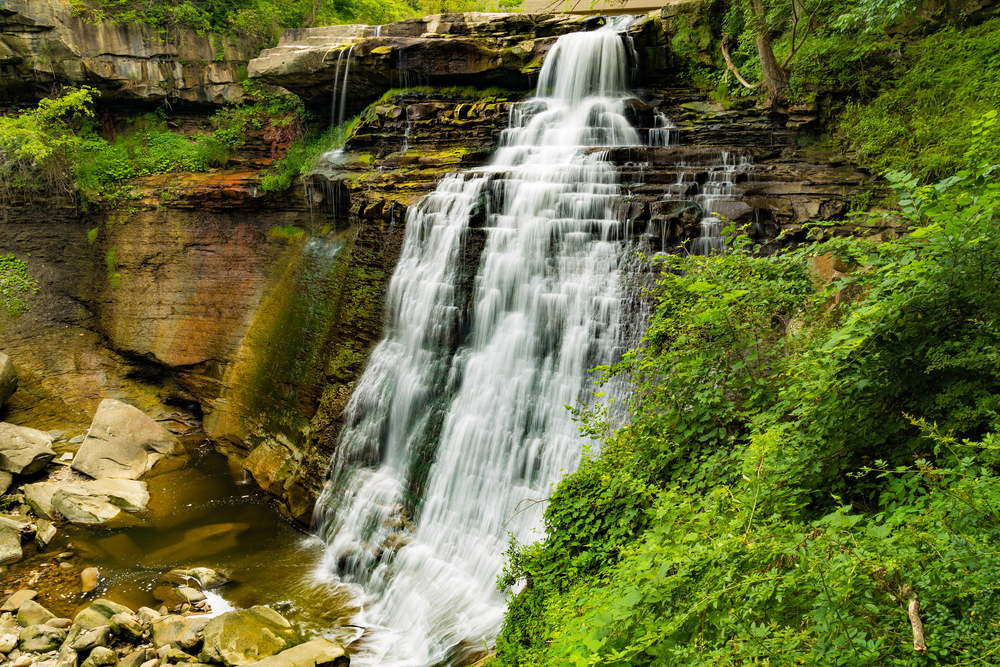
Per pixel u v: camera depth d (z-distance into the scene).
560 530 8.11
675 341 8.09
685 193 12.77
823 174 12.76
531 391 12.41
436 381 13.74
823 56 14.73
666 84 18.12
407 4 31.45
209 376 19.98
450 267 14.14
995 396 5.14
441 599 10.87
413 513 12.77
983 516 3.99
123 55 23.66
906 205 5.84
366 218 15.99
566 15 20.33
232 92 25.34
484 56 18.84
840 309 7.99
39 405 19.55
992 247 5.29
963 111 11.99
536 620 7.36
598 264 12.42
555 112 17.09
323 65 20.59
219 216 21.17
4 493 15.32
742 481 5.92
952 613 3.67
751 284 7.43
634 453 7.84
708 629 4.43
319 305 17.72
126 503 15.28
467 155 16.69
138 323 21.05
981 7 13.83
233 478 16.92
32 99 23.52
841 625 3.65
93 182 22.09
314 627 11.01
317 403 16.23
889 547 3.94
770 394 7.08
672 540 5.41
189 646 10.40
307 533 14.23
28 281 21.27
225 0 25.67
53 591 12.16
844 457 5.86
